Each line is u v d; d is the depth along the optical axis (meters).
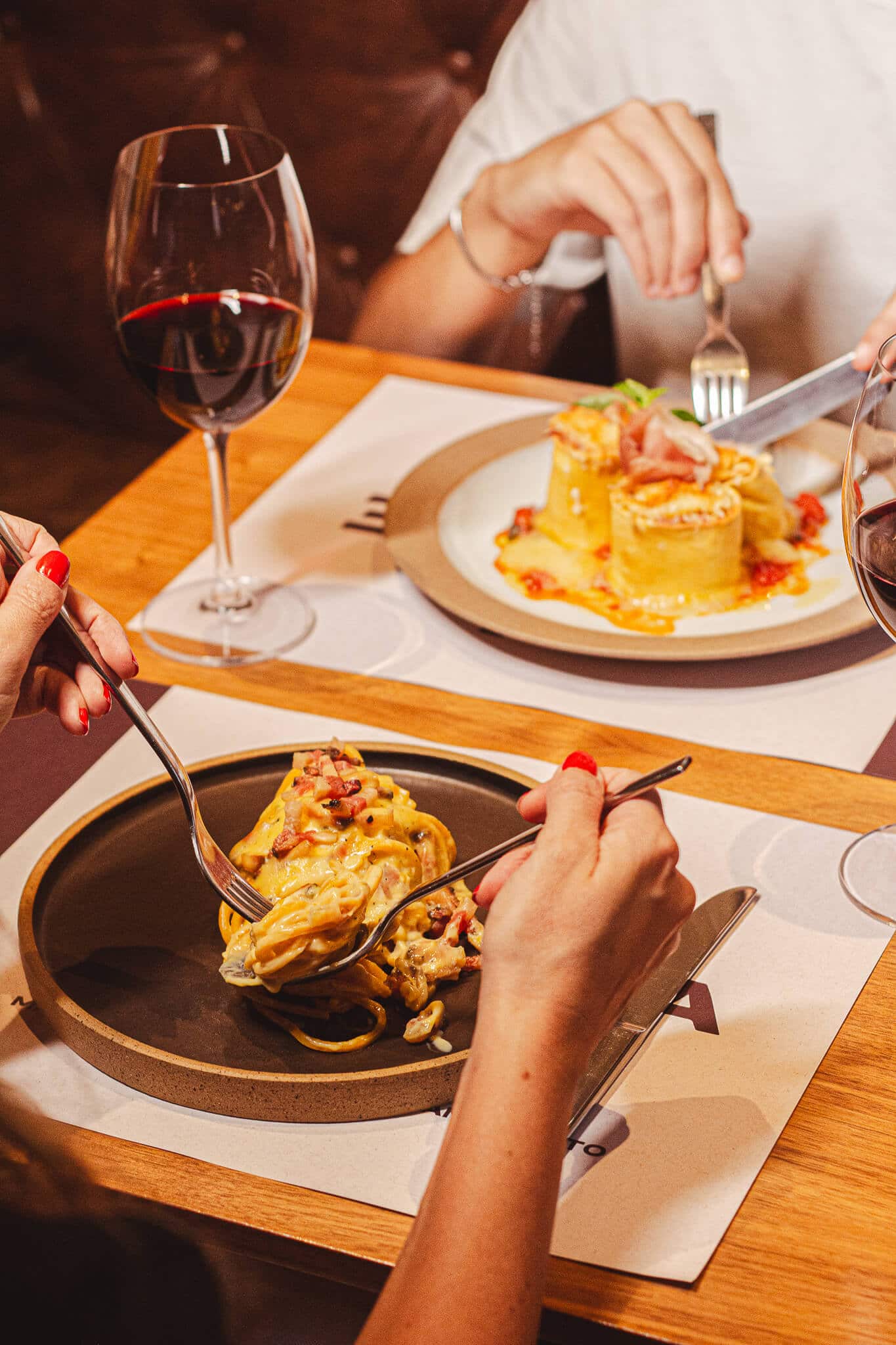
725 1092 0.64
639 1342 0.53
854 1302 0.54
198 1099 0.62
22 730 0.91
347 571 1.11
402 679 0.97
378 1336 0.49
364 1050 0.64
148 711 0.93
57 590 0.70
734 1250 0.57
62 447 2.61
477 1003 0.66
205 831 0.71
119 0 2.29
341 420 1.33
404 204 2.32
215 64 2.31
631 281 1.90
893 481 0.71
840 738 0.90
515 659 1.00
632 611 1.04
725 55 1.83
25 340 2.61
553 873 0.55
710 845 0.80
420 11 2.18
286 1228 0.57
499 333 2.05
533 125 1.98
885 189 1.76
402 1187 0.59
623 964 0.57
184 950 0.70
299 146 2.33
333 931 0.64
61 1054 0.66
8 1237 0.49
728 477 1.07
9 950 0.72
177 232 0.94
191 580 1.09
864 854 0.79
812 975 0.70
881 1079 0.64
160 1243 0.58
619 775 0.65
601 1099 0.63
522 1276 0.50
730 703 0.94
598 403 1.15
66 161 2.45
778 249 1.85
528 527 1.14
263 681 0.97
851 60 1.74
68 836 0.76
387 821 0.71
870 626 0.96
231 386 0.95
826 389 1.18
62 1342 0.51
